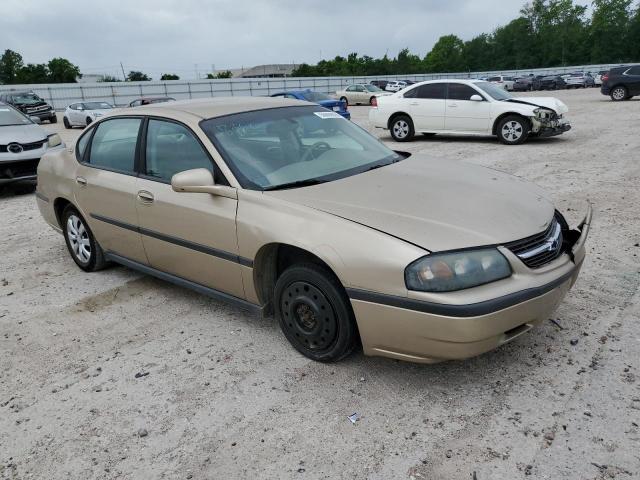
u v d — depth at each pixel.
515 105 12.33
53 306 4.42
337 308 3.04
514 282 2.76
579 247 3.24
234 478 2.45
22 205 8.45
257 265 3.37
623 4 84.50
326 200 3.20
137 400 3.07
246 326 3.88
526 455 2.48
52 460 2.64
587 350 3.28
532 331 3.53
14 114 10.10
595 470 2.37
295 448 2.62
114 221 4.40
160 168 3.99
